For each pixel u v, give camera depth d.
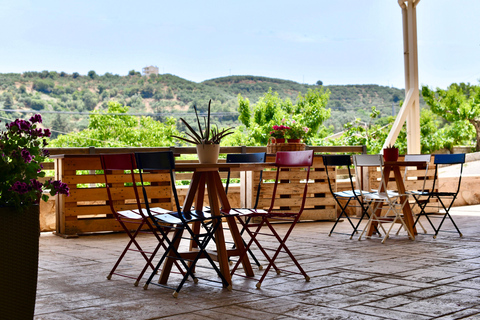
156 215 3.30
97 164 5.84
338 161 5.46
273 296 2.90
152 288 3.15
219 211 3.27
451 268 3.69
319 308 2.62
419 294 2.91
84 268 3.80
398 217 5.20
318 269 3.69
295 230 6.16
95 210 5.81
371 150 14.79
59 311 2.60
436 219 7.14
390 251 4.50
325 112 24.67
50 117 41.34
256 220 6.88
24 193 2.06
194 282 3.28
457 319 2.41
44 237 5.69
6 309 2.00
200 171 3.40
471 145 18.48
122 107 28.95
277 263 3.94
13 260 2.02
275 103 24.91
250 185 6.82
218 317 2.47
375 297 2.85
